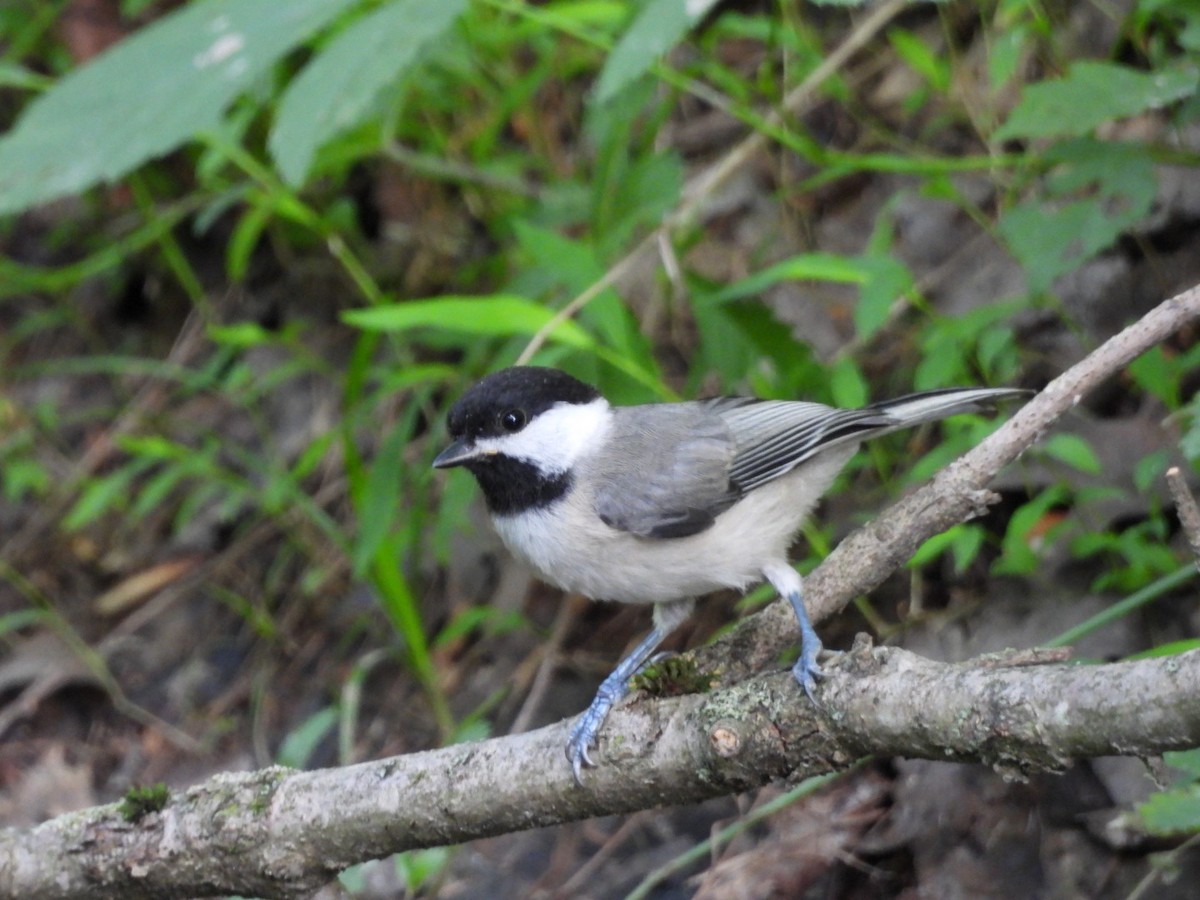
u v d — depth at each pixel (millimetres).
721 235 12227
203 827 7027
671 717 6234
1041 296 8938
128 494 13758
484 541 11594
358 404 10977
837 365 9812
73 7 15422
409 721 11141
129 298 15234
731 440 7832
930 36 12086
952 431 9922
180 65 8148
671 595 7867
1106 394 9812
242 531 13117
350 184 14266
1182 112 8844
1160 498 9109
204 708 11984
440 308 8547
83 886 7223
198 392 14180
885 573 7211
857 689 5660
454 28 11570
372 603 12047
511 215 12516
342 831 6848
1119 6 10844
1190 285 9852
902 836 8484
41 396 14859
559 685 10742
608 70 7023
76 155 8148
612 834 9539
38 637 12859
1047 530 9391
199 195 13898
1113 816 7902
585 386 8078
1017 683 5254
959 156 11594
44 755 11773
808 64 11508
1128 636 8719
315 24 7988
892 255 11289
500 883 9477
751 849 8859
